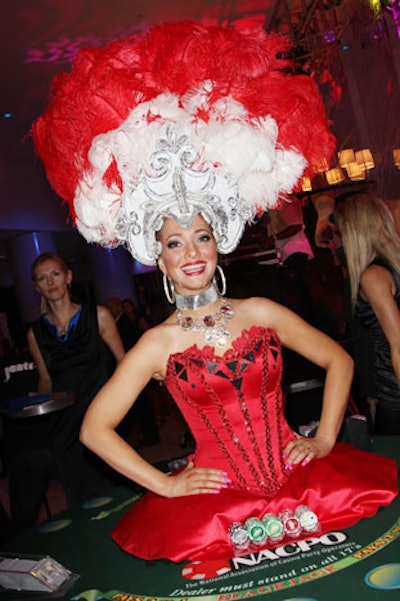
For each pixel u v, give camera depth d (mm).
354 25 6664
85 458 3475
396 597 1338
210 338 1985
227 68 1829
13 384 3980
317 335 2078
